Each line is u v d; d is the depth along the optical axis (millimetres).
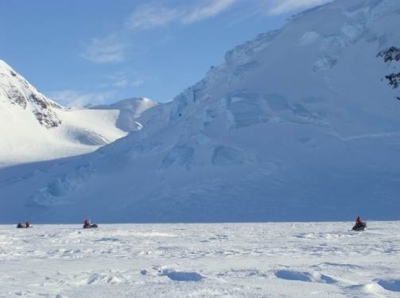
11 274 12914
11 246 23094
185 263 15328
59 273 13078
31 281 11711
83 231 36719
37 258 17500
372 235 28469
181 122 100438
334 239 25844
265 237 28141
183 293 9836
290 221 56469
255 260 16141
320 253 18375
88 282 11586
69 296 9680
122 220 70250
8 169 134625
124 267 14406
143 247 22062
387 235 28359
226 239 27000
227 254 18391
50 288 10727
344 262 15234
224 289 10289
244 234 31219
